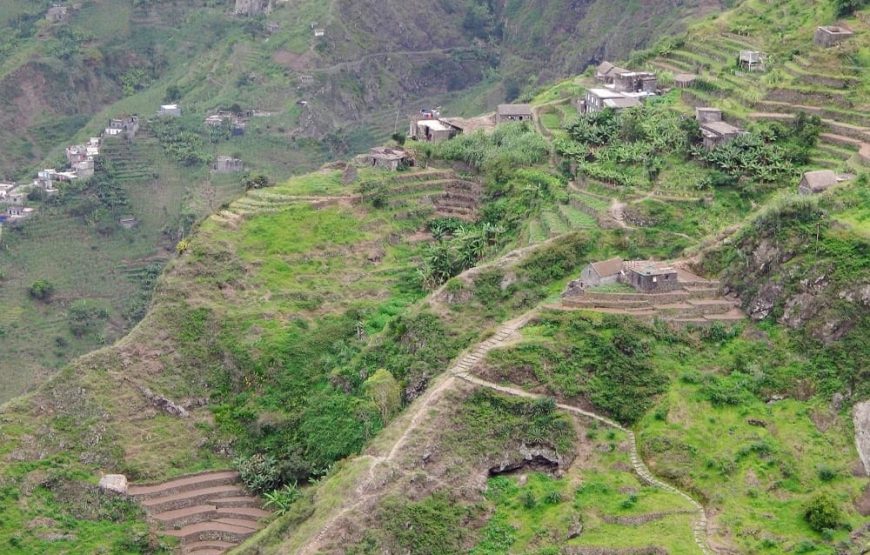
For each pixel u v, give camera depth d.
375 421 139.25
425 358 141.38
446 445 121.00
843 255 128.50
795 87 174.88
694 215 157.75
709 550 107.12
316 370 154.50
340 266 172.75
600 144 182.62
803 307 128.38
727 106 179.00
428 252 172.88
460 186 189.00
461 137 199.38
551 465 120.88
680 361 128.62
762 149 162.88
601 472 118.38
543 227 162.88
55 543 134.50
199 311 162.62
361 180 187.75
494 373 127.44
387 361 146.75
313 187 188.88
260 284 167.50
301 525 119.12
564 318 132.62
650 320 131.38
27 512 137.25
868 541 107.44
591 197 167.00
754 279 133.88
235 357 157.12
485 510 116.75
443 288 150.38
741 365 127.50
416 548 113.31
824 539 107.81
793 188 154.75
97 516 138.38
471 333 143.50
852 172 150.25
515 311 146.62
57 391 150.62
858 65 174.75
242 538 135.62
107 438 146.75
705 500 113.94
